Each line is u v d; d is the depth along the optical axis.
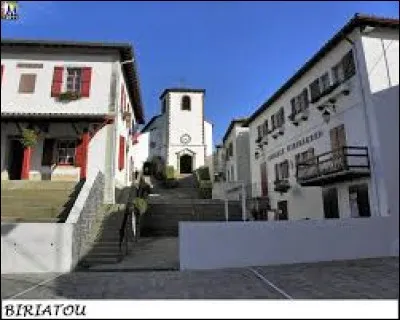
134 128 29.38
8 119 18.75
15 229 11.29
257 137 29.53
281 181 23.75
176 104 42.03
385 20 16.67
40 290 8.78
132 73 22.78
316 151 20.38
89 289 8.85
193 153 40.97
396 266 10.78
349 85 17.59
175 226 20.23
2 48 20.30
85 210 13.27
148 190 24.08
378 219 12.94
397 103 6.73
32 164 19.47
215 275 10.42
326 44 18.56
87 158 19.16
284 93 24.47
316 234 12.48
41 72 20.25
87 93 19.97
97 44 20.20
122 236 13.41
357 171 16.20
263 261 11.89
